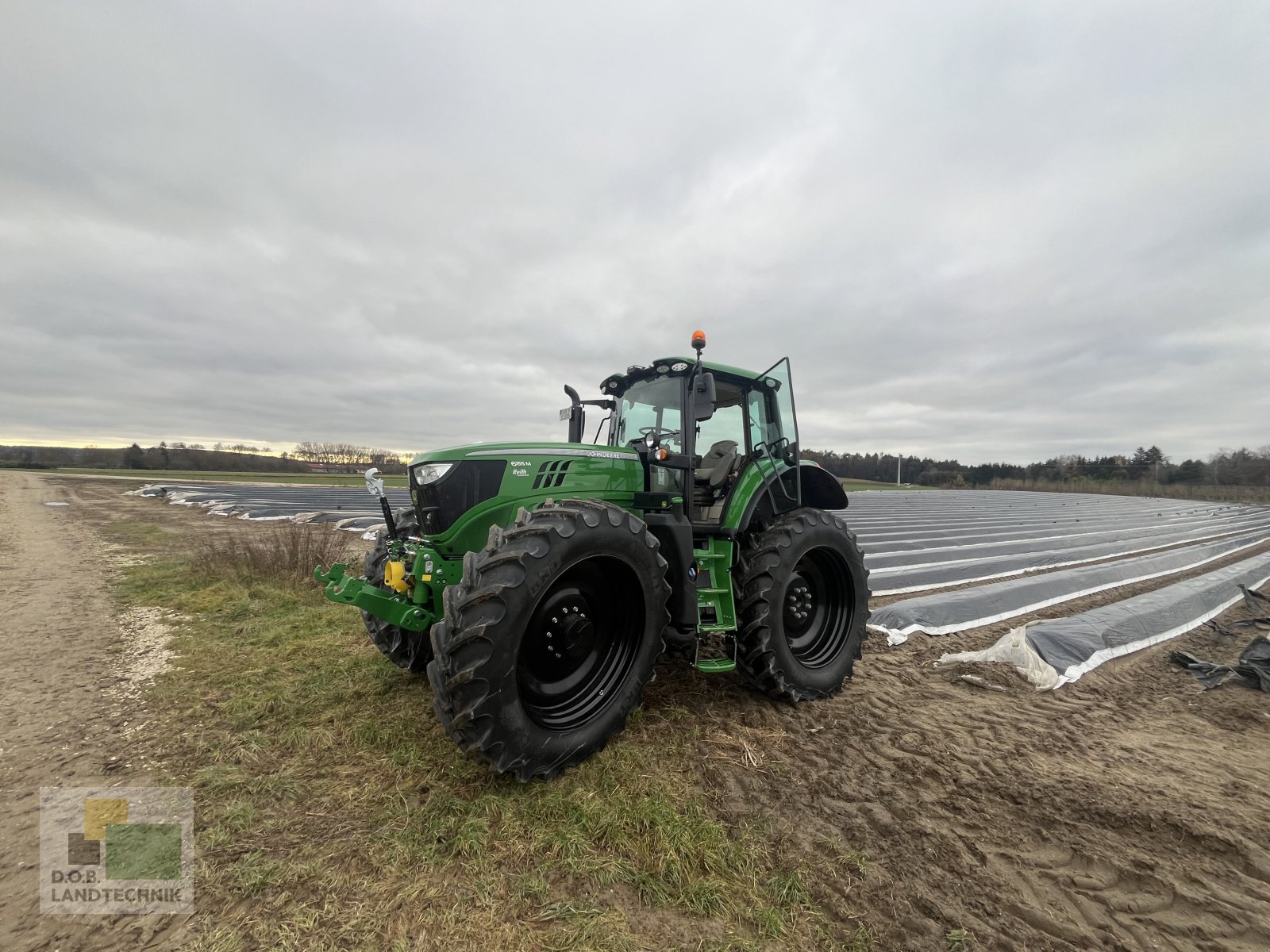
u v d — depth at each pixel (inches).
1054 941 74.0
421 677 154.1
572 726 111.2
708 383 136.8
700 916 76.3
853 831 95.0
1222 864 88.4
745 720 136.9
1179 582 338.3
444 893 77.7
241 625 204.5
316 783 104.7
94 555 366.6
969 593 258.8
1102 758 122.6
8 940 70.2
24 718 132.6
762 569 143.9
